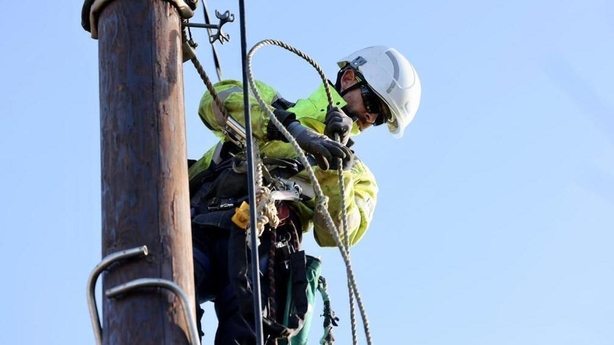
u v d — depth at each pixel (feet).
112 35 19.34
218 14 21.99
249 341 21.91
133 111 18.80
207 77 21.94
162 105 18.99
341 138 22.74
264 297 22.15
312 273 22.99
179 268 18.15
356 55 27.14
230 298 22.47
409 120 27.27
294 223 23.67
